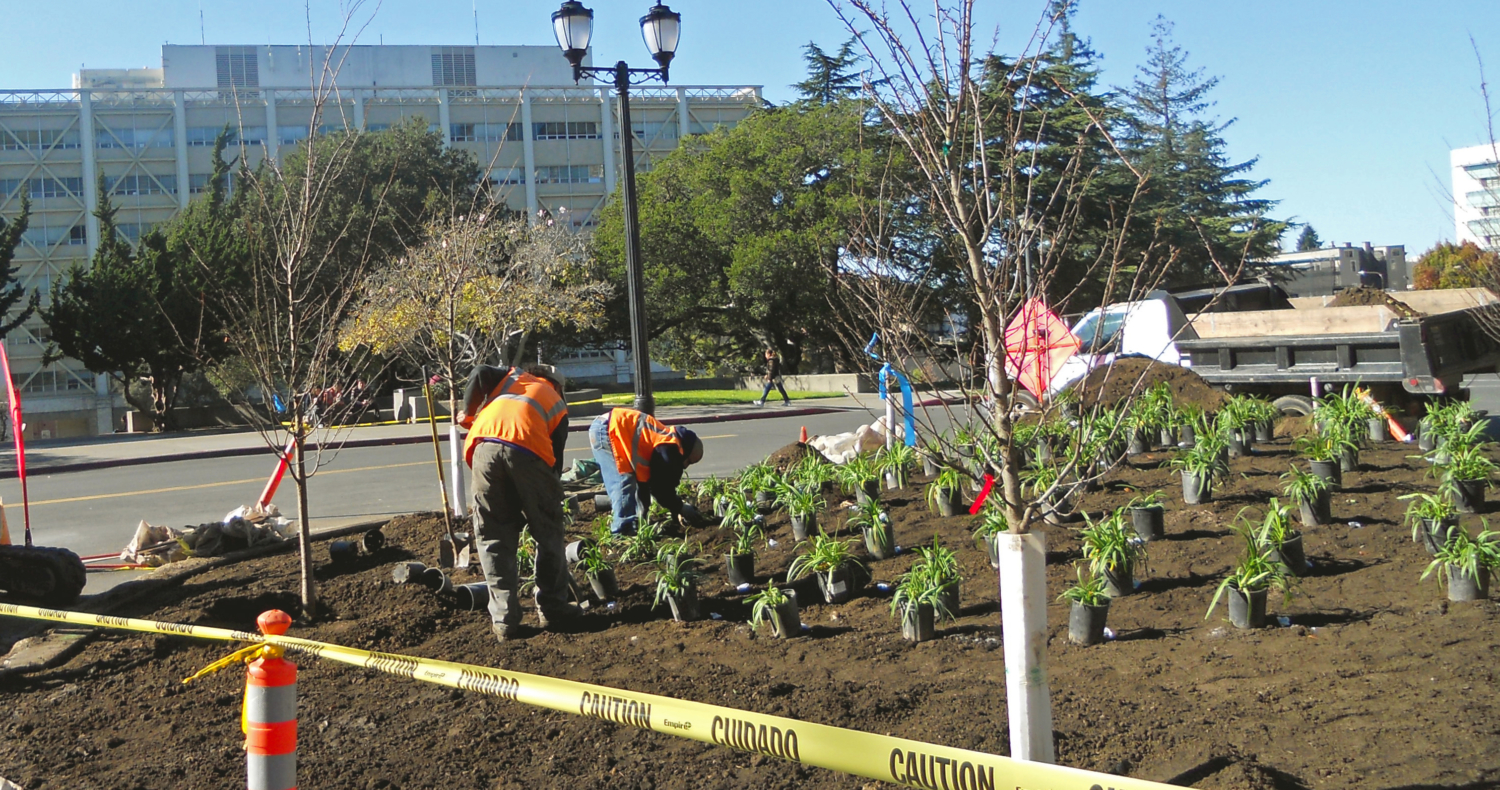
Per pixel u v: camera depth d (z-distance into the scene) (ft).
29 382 244.22
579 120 276.21
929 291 14.96
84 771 14.53
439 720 15.76
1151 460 32.71
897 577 22.65
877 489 30.55
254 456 73.46
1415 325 38.11
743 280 128.77
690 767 13.56
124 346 118.83
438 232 63.00
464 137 268.21
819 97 134.51
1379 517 23.82
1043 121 12.78
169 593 24.98
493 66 288.51
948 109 11.70
